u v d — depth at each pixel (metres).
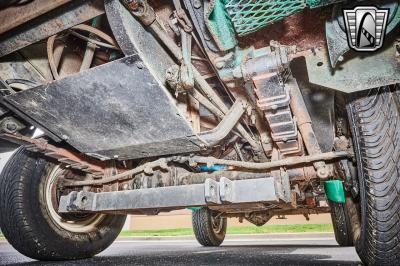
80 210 1.11
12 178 1.28
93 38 0.90
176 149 1.00
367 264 1.04
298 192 1.23
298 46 0.77
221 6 0.66
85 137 1.01
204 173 1.13
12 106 0.92
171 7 0.81
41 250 1.29
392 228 0.87
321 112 1.04
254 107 0.96
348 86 0.74
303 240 4.19
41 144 1.08
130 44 0.69
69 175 1.39
